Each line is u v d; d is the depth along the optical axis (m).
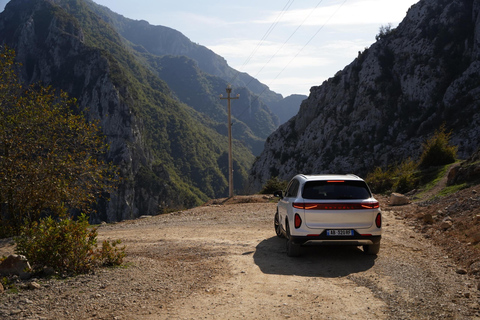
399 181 21.12
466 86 60.12
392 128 68.69
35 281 6.58
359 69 84.44
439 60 69.06
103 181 16.23
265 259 8.45
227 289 6.30
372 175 25.55
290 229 8.33
